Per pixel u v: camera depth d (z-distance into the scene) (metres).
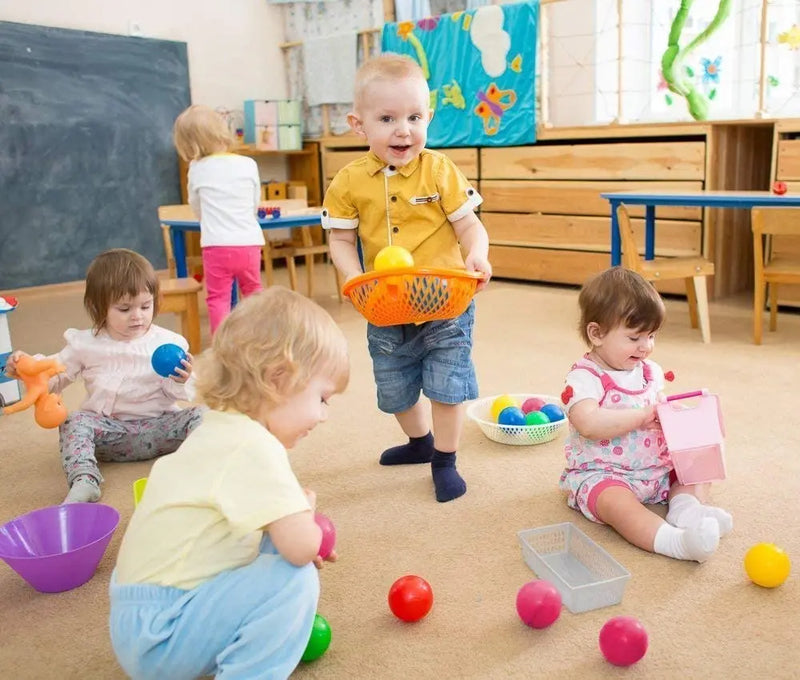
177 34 5.32
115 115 5.02
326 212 1.74
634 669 1.10
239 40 5.65
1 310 2.38
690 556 1.36
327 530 1.20
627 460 1.54
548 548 1.44
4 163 4.61
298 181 5.66
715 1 4.09
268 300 1.03
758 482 1.70
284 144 5.44
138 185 5.19
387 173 1.67
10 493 1.81
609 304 1.48
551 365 2.73
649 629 1.19
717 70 4.12
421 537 1.51
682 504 1.47
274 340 0.99
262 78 5.82
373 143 1.64
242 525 0.94
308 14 5.70
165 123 5.27
